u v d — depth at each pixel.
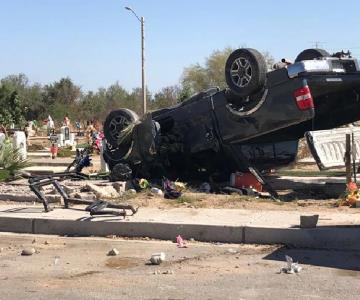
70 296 6.13
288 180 13.95
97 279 6.79
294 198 11.73
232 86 11.87
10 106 44.56
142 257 7.87
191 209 10.35
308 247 8.34
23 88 84.00
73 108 79.81
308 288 6.31
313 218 8.53
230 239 8.76
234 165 12.91
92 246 8.62
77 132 49.78
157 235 9.10
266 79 11.68
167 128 13.52
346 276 6.78
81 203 10.52
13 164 14.73
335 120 13.31
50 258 7.88
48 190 12.09
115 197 11.61
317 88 11.59
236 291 6.24
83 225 9.46
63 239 9.18
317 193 12.34
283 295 6.07
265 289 6.29
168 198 11.55
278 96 11.57
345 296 6.02
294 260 7.57
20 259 7.83
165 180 12.27
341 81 11.47
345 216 9.48
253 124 12.08
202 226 8.89
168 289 6.34
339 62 11.60
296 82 11.32
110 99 83.75
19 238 9.30
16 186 12.95
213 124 12.76
